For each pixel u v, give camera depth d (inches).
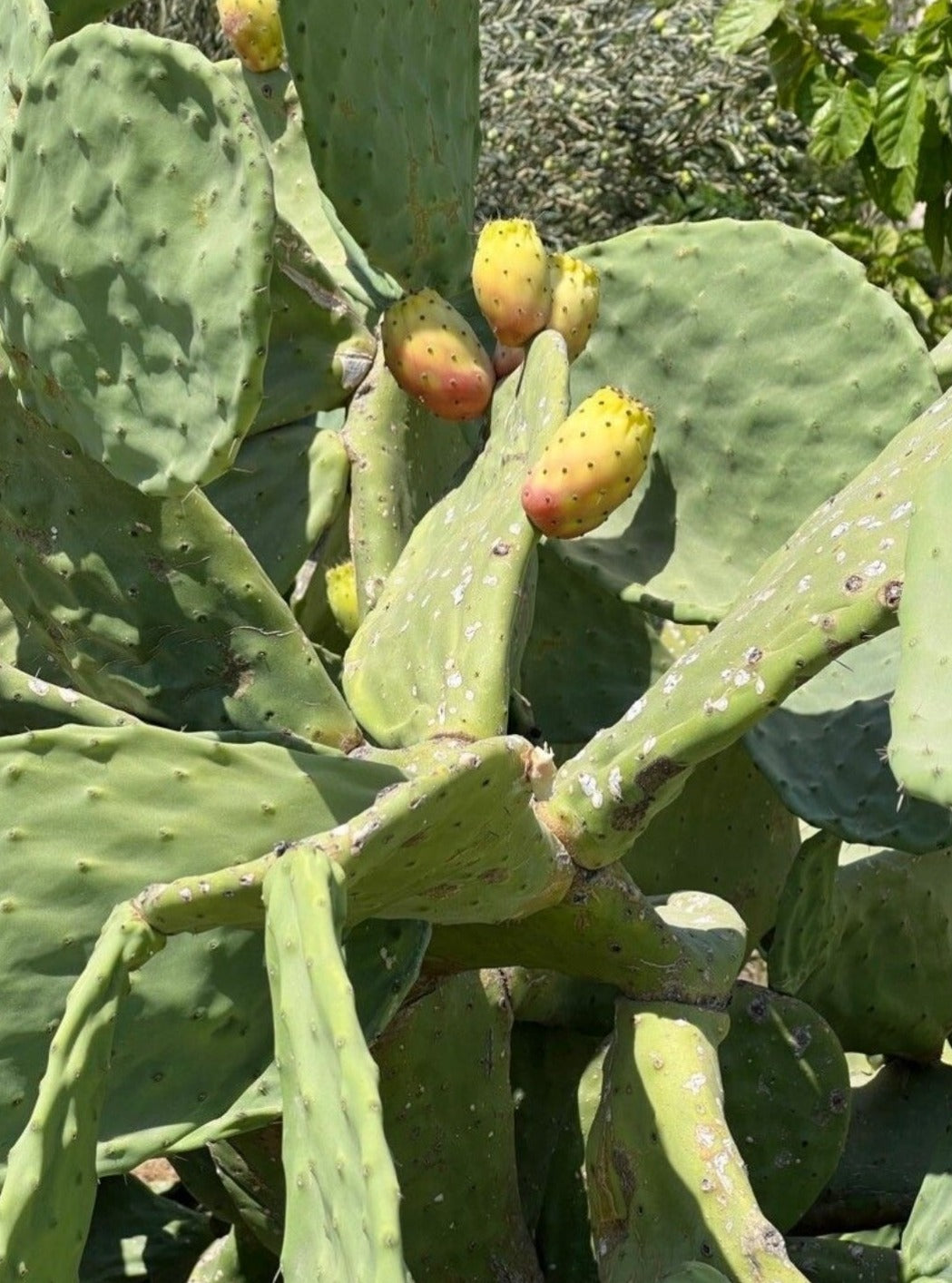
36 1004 38.3
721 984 45.1
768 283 54.6
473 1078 48.9
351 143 50.5
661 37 147.6
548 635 57.8
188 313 36.9
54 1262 34.9
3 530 44.3
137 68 36.2
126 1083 39.3
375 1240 30.4
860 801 51.9
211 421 37.3
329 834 36.3
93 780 38.4
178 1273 60.6
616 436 44.6
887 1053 58.5
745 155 149.6
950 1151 48.3
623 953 44.1
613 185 149.6
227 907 36.8
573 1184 50.9
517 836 40.0
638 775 42.1
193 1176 55.9
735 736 41.7
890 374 54.1
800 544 42.4
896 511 40.1
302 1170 33.5
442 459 58.1
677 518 56.7
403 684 46.6
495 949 45.6
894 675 53.6
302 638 45.0
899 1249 53.3
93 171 37.2
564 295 49.7
